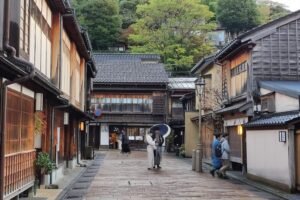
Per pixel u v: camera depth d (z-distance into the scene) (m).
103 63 56.62
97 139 52.28
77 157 27.39
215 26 60.56
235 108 21.16
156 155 25.48
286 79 21.86
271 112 19.69
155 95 52.47
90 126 52.06
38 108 13.22
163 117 52.22
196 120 36.28
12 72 9.24
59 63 16.94
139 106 52.47
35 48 13.55
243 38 21.66
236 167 24.55
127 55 59.44
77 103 26.31
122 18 71.06
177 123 45.09
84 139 33.59
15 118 10.83
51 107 16.73
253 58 21.72
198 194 15.10
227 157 20.72
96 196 14.51
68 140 24.11
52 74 16.78
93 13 65.75
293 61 21.98
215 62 27.67
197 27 60.28
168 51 59.66
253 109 20.81
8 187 10.06
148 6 60.50
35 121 13.38
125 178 20.28
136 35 61.91
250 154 19.80
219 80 28.48
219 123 27.83
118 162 30.72
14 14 10.18
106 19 66.00
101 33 65.69
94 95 52.41
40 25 14.41
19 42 10.35
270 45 21.84
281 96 18.98
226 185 17.83
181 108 52.59
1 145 9.44
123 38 66.81
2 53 8.39
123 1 74.12
